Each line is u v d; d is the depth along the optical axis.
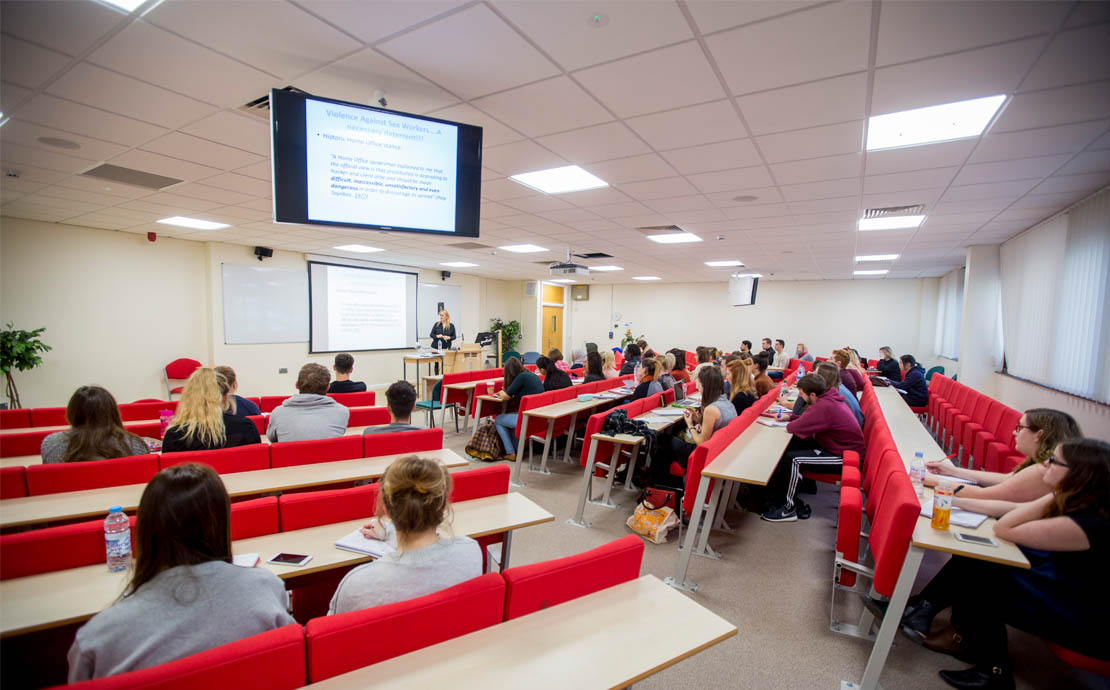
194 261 7.70
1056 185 3.95
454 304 12.36
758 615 2.58
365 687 1.08
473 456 5.44
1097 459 1.77
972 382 6.94
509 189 4.45
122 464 2.32
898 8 1.78
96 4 1.86
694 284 13.94
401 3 1.83
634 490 4.51
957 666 2.17
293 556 1.77
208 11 1.90
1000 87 2.36
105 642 1.02
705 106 2.67
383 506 1.56
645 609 1.47
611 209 5.16
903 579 1.90
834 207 4.84
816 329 12.42
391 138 2.40
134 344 7.05
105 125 3.07
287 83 2.52
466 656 1.22
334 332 9.54
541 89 2.53
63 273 6.37
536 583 1.43
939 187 4.06
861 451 3.66
